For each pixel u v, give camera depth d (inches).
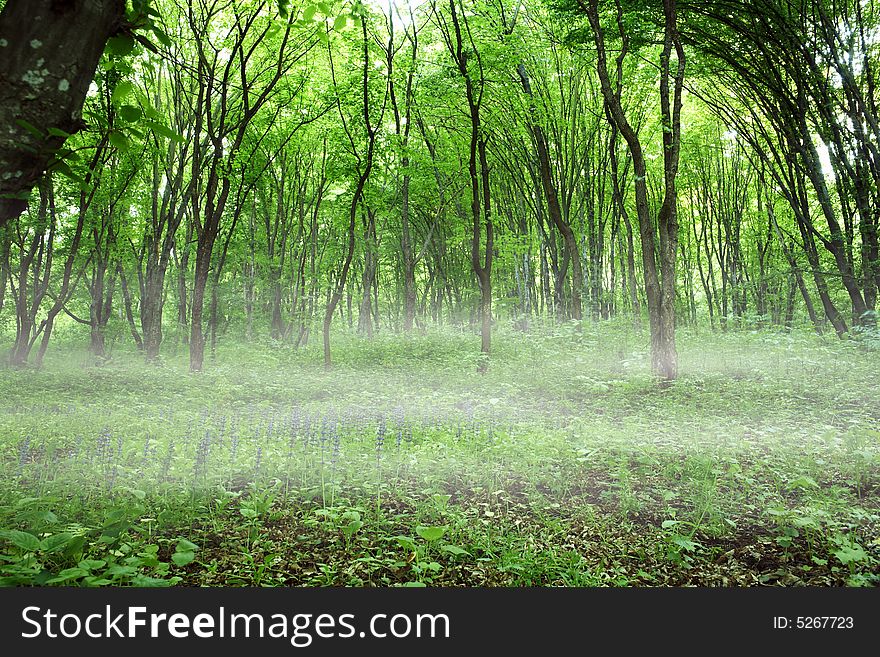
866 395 424.2
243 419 356.8
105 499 202.8
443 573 163.6
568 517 210.4
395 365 677.9
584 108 938.1
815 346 637.9
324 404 434.0
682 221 1393.9
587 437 314.0
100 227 870.4
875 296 717.3
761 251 1203.9
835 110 702.5
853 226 717.9
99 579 120.2
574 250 808.3
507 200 1145.4
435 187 1022.4
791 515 187.6
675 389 470.9
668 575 166.7
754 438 321.1
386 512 211.2
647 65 842.8
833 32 657.0
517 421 365.1
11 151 95.3
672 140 528.7
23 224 757.9
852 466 254.4
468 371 598.9
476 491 236.1
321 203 1237.7
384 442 299.0
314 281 1198.3
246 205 1141.7
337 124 909.2
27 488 213.0
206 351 944.9
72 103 101.8
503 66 690.8
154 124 122.0
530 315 971.3
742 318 870.4
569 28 707.4
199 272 677.9
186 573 158.1
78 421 336.5
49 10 98.6
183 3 751.7
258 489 227.8
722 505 216.7
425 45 845.8
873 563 170.6
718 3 645.9
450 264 1386.6
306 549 177.5
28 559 127.5
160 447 265.0
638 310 1046.4
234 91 855.1
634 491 237.5
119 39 115.9
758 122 844.0
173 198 880.3
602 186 1013.2
